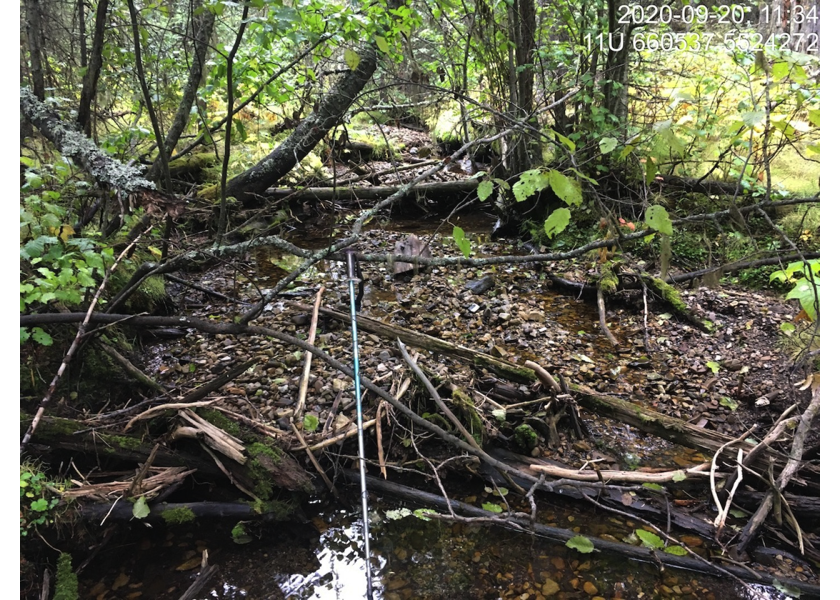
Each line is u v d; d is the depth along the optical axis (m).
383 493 2.53
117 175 2.35
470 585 2.08
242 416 2.62
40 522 2.09
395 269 4.86
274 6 2.37
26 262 2.61
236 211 5.64
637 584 2.06
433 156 8.74
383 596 2.04
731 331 3.72
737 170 4.70
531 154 5.47
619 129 4.44
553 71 5.81
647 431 2.70
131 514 2.22
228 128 2.42
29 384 2.65
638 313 4.12
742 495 2.39
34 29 3.59
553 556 2.20
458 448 2.66
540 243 5.42
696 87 4.89
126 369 2.83
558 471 2.48
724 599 1.99
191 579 2.11
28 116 2.99
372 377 3.14
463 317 4.14
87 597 2.02
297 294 4.49
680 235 4.70
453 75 5.54
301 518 2.39
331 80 5.25
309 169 6.77
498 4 5.16
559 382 2.90
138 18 3.35
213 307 4.27
